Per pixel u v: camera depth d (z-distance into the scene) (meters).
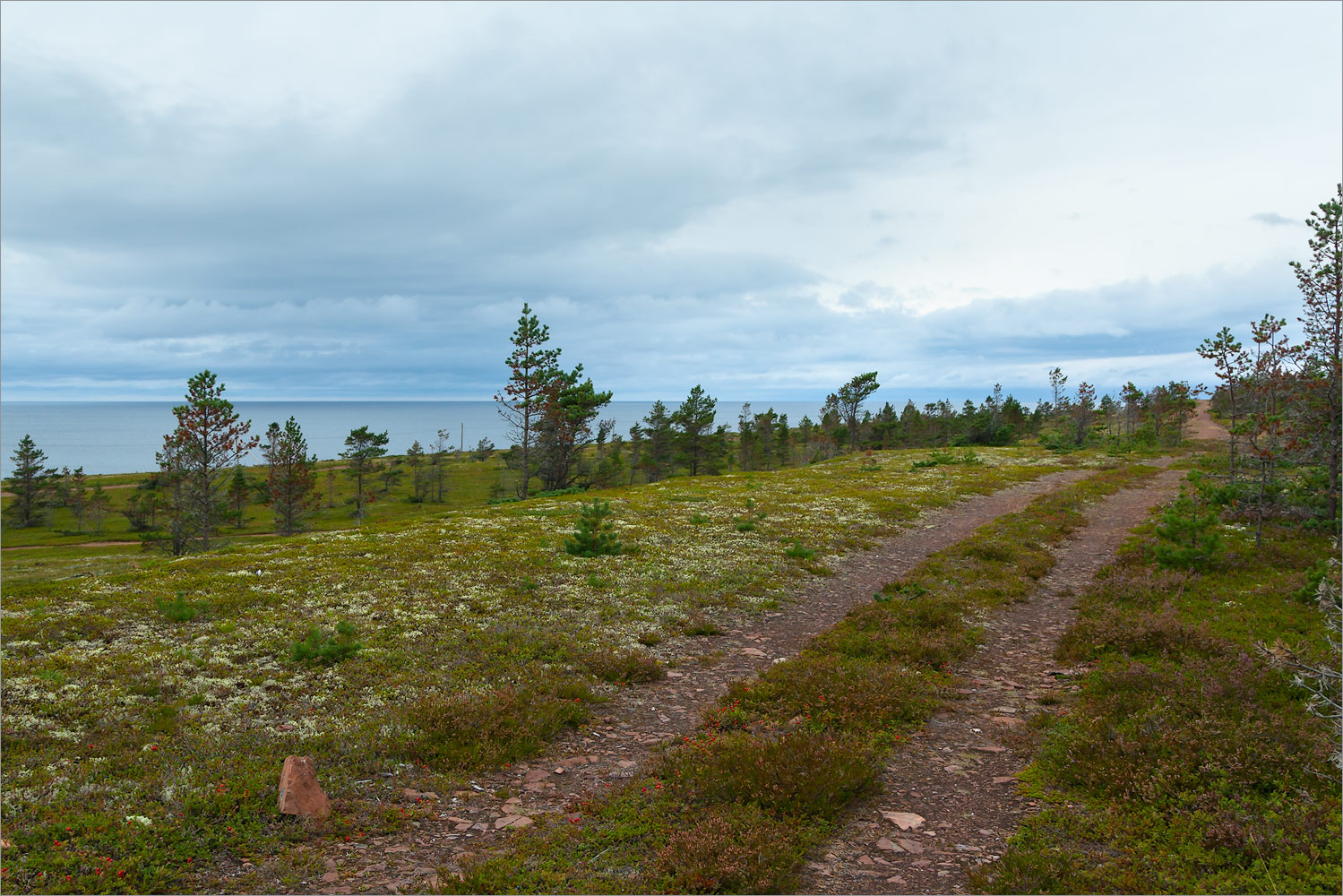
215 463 63.25
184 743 9.70
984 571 21.77
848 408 107.75
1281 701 10.78
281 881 6.62
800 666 13.37
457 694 11.51
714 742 9.61
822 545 26.64
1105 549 25.42
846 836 7.52
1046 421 132.62
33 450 116.50
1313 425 24.31
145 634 15.01
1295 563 20.47
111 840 7.01
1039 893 6.20
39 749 9.39
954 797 8.47
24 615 16.03
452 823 7.88
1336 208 23.50
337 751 9.57
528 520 33.56
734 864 6.52
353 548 25.59
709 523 31.08
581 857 7.01
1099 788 8.30
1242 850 6.67
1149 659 13.34
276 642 14.57
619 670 13.34
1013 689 12.67
